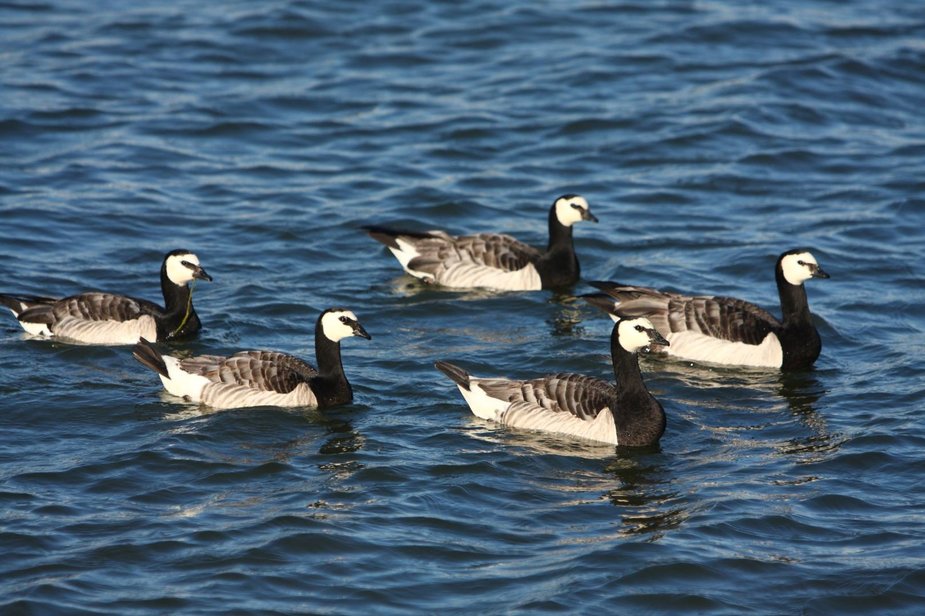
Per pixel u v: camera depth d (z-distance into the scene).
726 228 27.16
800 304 20.97
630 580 14.22
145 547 14.60
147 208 27.31
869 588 14.13
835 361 21.12
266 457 17.06
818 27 38.34
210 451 17.19
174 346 21.09
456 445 17.56
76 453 16.97
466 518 15.55
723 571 14.43
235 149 30.88
